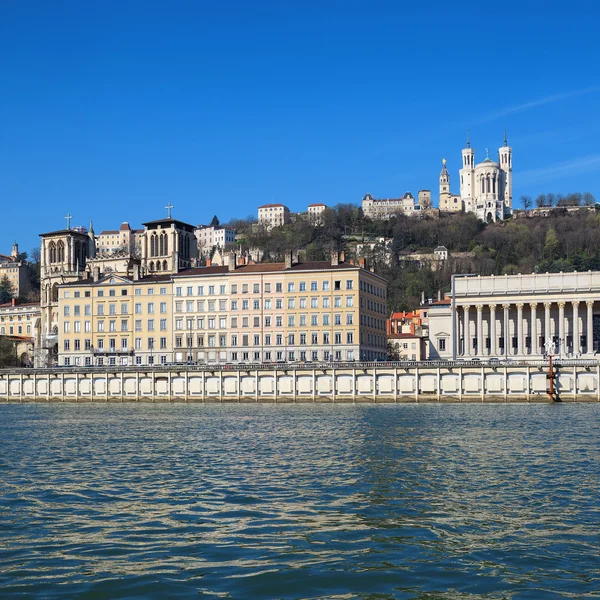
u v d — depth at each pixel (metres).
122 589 33.38
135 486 56.59
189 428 102.00
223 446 81.00
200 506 49.25
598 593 32.72
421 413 124.38
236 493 53.47
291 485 56.28
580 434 88.94
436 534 41.91
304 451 75.56
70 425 108.69
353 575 35.06
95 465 67.44
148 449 79.06
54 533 42.56
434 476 59.62
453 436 87.62
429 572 35.47
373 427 99.44
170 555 38.25
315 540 40.81
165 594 32.78
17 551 39.06
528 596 32.41
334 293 192.38
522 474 60.31
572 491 53.09
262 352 195.00
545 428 96.38
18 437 91.62
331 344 191.75
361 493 53.00
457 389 152.50
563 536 41.34
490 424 102.38
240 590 33.25
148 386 168.38
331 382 157.75
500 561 37.03
